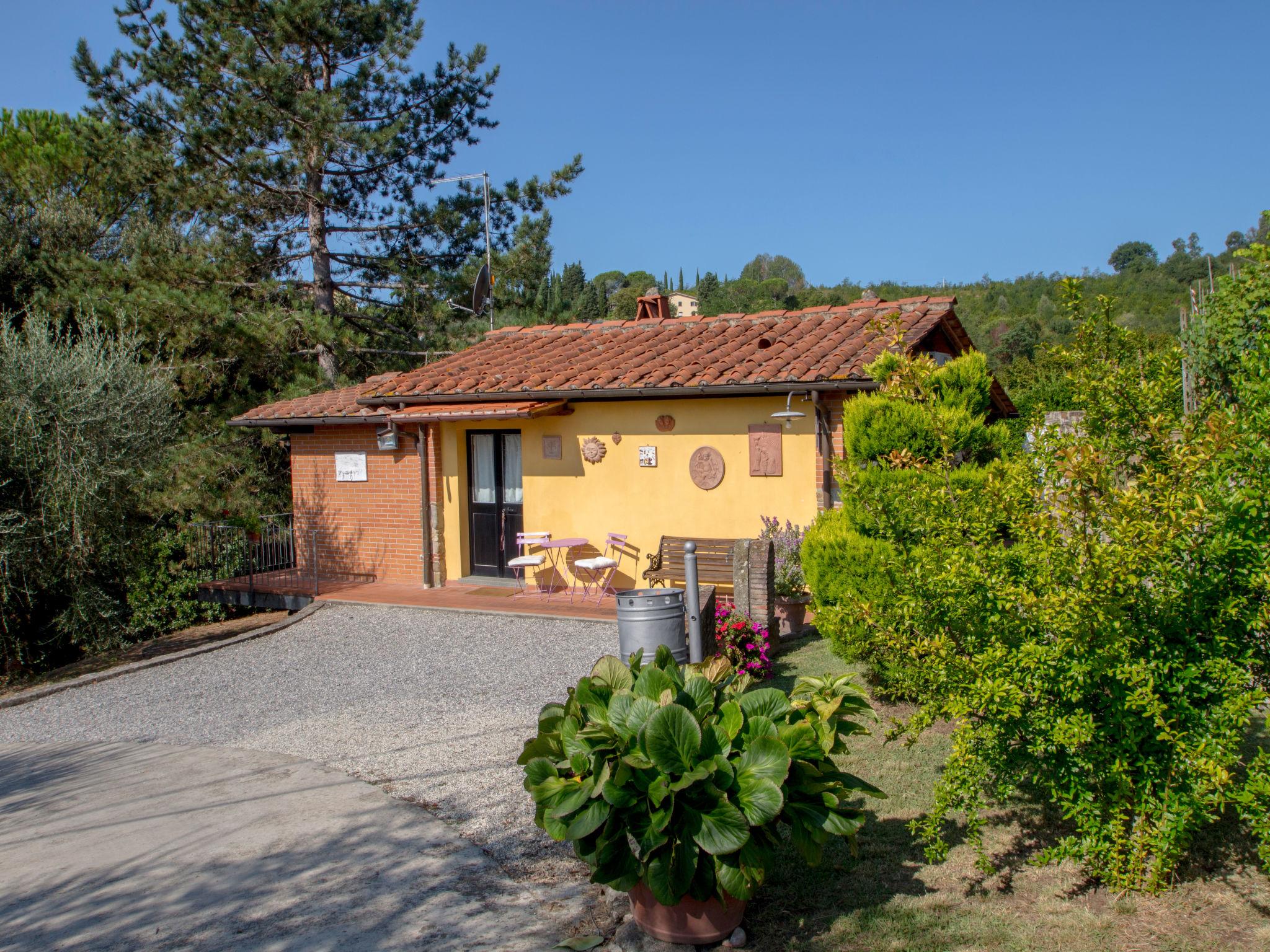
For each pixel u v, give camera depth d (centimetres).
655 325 1412
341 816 571
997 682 385
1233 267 713
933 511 461
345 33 1938
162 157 1855
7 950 430
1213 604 378
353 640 1066
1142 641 380
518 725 735
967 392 856
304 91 1809
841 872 445
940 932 384
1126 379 414
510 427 1276
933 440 711
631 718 387
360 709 808
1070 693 388
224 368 1991
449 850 512
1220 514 368
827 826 375
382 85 1997
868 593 666
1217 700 387
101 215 2306
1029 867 439
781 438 1049
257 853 522
